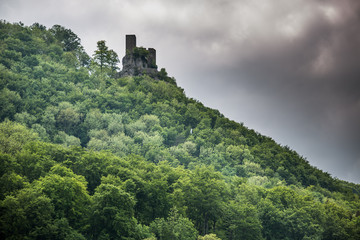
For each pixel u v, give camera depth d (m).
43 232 104.62
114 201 119.88
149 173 152.62
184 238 123.19
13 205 105.25
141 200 139.38
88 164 149.62
